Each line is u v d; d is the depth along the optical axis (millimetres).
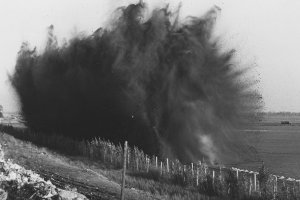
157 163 46375
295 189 31641
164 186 32500
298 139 135125
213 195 31016
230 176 33062
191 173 35156
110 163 42844
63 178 29609
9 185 20531
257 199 29609
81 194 24000
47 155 41469
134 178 35031
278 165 63594
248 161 68812
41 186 20609
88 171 33750
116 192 26578
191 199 28578
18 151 40594
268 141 125562
